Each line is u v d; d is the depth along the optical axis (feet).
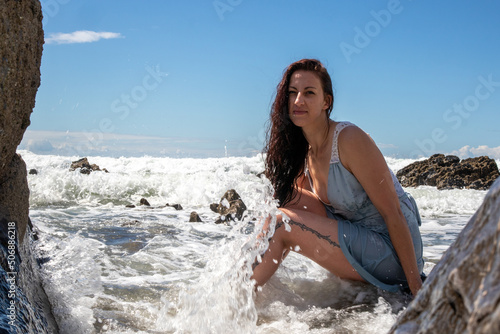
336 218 12.01
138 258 14.60
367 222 11.53
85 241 15.71
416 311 3.70
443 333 3.24
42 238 12.82
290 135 11.82
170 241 17.83
